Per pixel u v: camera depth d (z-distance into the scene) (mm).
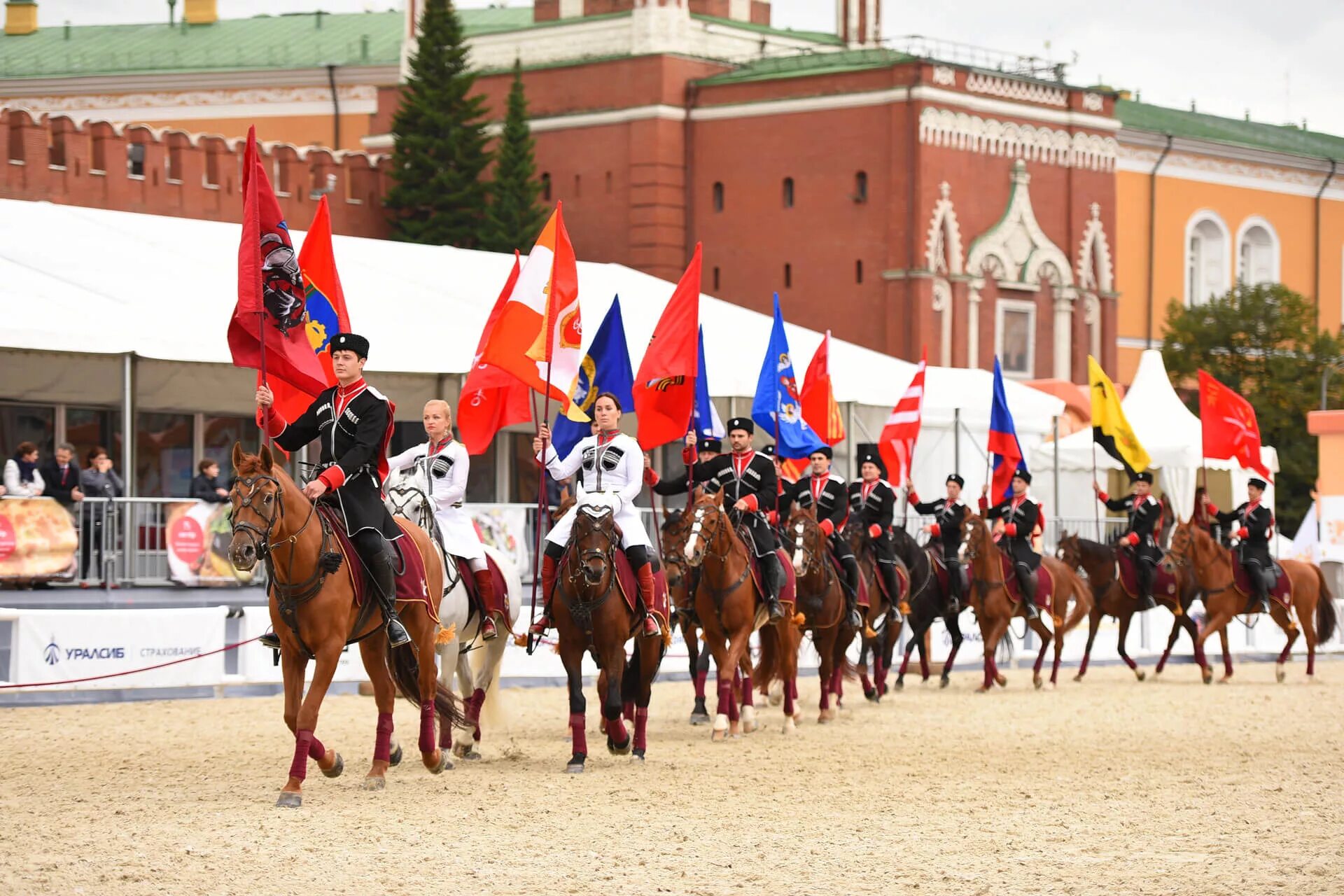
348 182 57531
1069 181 59906
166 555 26688
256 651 23984
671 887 11352
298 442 14781
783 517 21609
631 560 16906
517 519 30172
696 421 23078
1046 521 38812
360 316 31969
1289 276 75250
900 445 29562
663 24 59188
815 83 57000
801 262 57219
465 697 18047
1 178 47688
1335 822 14008
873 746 19297
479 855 12289
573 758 16656
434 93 58531
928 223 55219
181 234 35406
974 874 11820
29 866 11695
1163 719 22891
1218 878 11703
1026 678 30406
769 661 21188
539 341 19094
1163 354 66250
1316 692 27500
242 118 73875
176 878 11398
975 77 56781
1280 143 76938
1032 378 58938
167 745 18469
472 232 57781
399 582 15078
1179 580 30172
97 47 80188
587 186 60281
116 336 27094
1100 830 13609
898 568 24797
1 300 27266
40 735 19219
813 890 11297
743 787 15828
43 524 25359
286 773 16328
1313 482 62719
